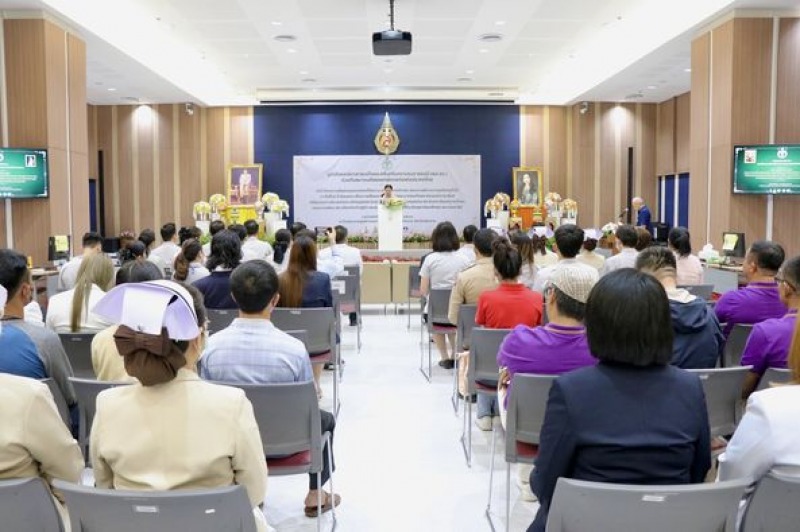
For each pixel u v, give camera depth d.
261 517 1.87
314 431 2.73
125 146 16.00
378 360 6.71
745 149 8.59
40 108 8.55
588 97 15.52
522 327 2.88
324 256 7.95
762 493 1.63
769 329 2.88
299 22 10.31
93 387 2.68
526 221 14.83
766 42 8.73
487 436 4.46
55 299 3.91
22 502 1.68
